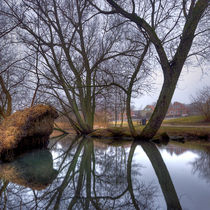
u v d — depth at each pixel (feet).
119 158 12.19
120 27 28.91
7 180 7.27
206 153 13.50
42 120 19.08
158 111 21.90
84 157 12.74
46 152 15.20
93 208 4.82
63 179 7.51
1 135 13.21
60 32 25.32
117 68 32.91
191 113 108.27
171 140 24.14
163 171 8.54
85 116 36.06
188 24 19.51
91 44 31.94
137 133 25.43
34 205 4.97
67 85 28.32
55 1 23.75
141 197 5.41
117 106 60.95
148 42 24.48
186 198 5.20
